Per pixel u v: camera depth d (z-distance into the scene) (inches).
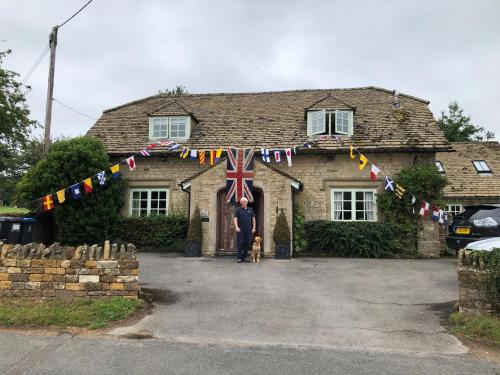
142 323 227.5
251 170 530.9
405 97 726.5
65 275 257.1
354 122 638.5
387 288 324.5
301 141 607.2
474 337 210.7
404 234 553.0
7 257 257.8
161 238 575.2
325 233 547.8
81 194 547.5
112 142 654.5
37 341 197.2
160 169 628.1
